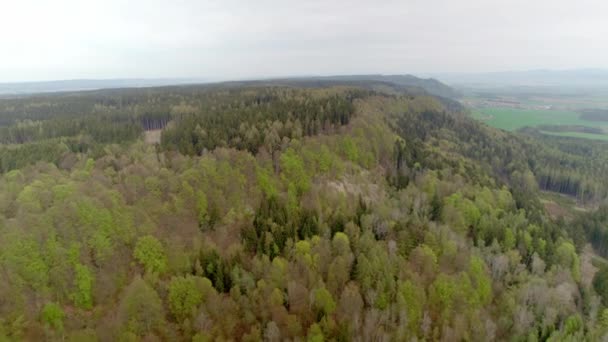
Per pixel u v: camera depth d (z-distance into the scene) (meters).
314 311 65.81
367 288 71.50
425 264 78.12
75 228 70.25
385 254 76.12
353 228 84.31
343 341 60.28
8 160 98.56
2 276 60.97
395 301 69.00
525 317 70.75
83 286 65.38
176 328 62.62
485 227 98.19
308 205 96.38
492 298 77.88
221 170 95.12
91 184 81.50
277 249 77.75
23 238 65.31
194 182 89.38
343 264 73.38
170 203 84.44
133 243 74.69
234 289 67.12
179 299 64.81
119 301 67.56
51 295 63.78
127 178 86.25
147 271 71.00
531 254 91.81
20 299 60.62
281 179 102.75
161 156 103.62
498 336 69.94
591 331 71.12
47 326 59.34
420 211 102.00
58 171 93.19
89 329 57.88
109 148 113.19
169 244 76.50
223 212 89.25
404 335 63.41
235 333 63.09
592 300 79.31
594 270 103.19
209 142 110.25
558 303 75.56
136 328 59.38
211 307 64.06
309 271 71.62
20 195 75.50
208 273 72.50
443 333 65.19
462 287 73.56
